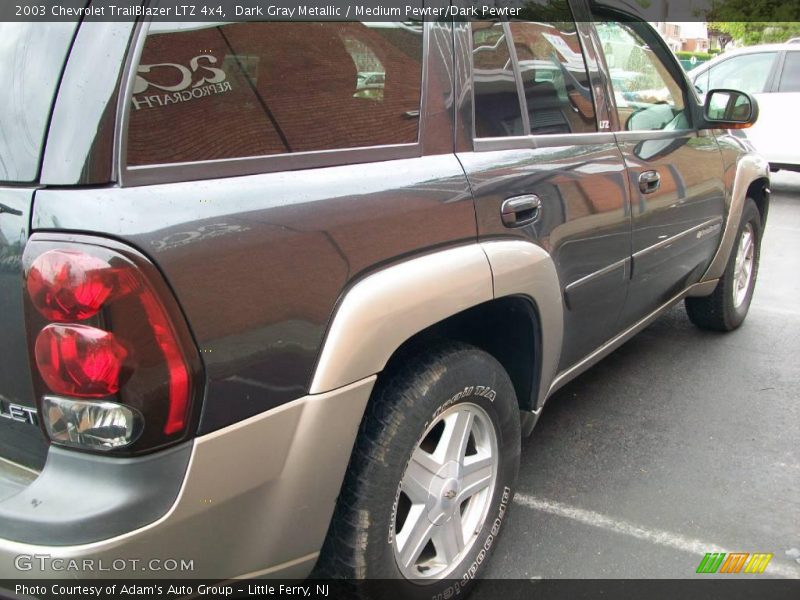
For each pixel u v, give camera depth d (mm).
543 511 2740
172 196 1353
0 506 1320
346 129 1720
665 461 3094
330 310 1576
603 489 2889
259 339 1439
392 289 1684
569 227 2416
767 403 3646
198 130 1431
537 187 2250
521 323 2328
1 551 1305
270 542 1567
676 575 2395
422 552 2148
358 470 1772
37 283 1280
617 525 2656
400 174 1797
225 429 1405
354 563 1797
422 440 1962
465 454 2162
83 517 1287
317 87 1655
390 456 1785
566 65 2611
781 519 2693
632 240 2904
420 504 1994
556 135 2494
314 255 1538
